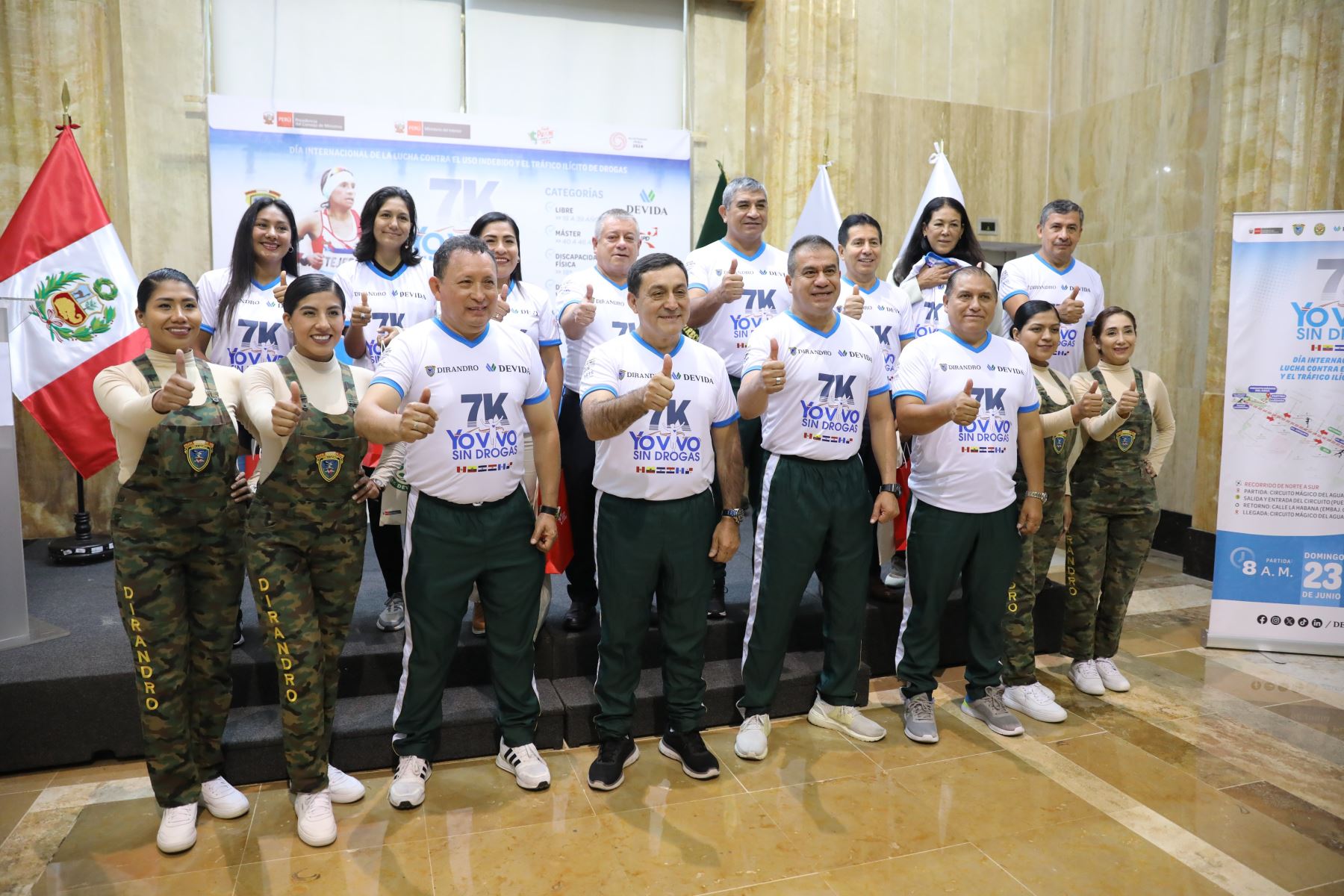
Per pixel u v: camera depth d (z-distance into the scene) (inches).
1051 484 130.4
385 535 124.0
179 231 181.8
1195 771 110.5
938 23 231.9
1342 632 151.6
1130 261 225.5
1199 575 198.4
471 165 191.5
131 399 84.2
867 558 116.6
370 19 192.2
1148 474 135.0
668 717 111.2
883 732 118.0
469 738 111.0
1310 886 86.8
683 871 88.1
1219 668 146.6
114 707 107.3
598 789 103.4
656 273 100.0
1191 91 207.6
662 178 205.8
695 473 103.5
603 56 209.5
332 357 95.6
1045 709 125.6
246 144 177.2
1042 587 138.2
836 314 115.2
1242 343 153.6
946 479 117.0
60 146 148.0
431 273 129.6
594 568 124.4
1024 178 245.8
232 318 117.5
